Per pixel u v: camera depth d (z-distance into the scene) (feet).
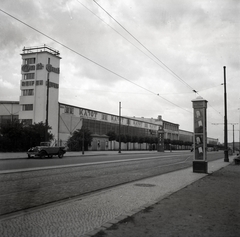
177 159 100.58
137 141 234.79
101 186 33.81
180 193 28.45
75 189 31.24
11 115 173.68
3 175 42.42
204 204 23.32
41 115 162.09
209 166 69.15
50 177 41.39
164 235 15.26
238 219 18.83
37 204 23.34
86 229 16.11
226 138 90.58
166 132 344.69
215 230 16.29
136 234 15.35
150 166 66.28
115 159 92.02
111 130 223.92
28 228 16.24
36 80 166.61
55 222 17.49
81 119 190.60
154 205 22.63
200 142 50.19
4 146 118.32
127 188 31.37
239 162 76.18
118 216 18.93
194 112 50.83
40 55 167.43
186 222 17.85
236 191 30.30
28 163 66.80
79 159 88.07
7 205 22.75
